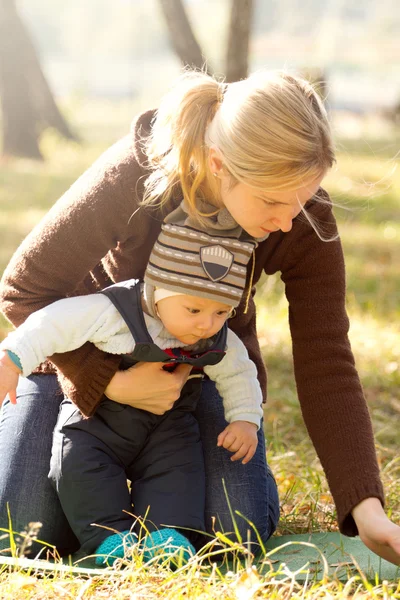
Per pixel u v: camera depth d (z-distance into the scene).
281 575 2.77
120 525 2.83
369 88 49.59
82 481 2.85
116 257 2.95
